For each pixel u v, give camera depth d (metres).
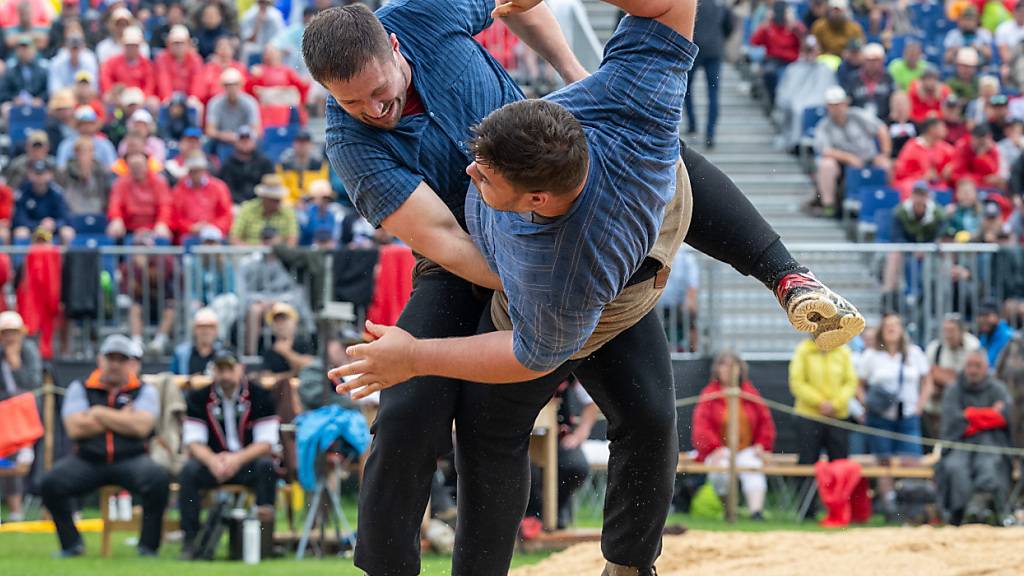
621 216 4.84
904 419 15.77
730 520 15.42
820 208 20.52
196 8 22.89
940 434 15.55
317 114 22.22
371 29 5.06
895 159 20.95
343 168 5.38
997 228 17.95
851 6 24.78
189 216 17.94
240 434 13.35
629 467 5.88
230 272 16.23
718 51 21.33
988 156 20.11
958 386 15.17
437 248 5.28
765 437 15.95
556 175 4.56
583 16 20.34
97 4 24.75
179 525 14.66
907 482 15.68
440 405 5.56
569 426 13.48
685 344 16.66
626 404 5.76
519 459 5.75
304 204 18.61
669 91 4.93
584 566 10.29
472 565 5.90
